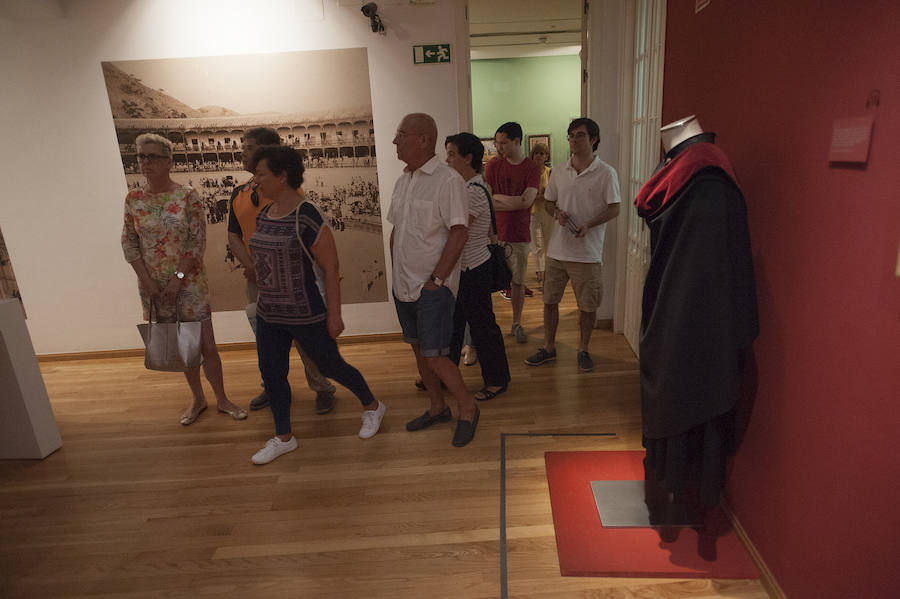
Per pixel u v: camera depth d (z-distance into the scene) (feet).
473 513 7.04
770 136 5.06
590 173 10.05
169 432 9.71
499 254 9.44
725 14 5.98
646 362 5.69
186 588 6.08
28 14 11.44
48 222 12.84
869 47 3.64
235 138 12.37
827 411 4.31
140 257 9.07
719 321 5.03
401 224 7.77
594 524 6.61
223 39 11.85
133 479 8.29
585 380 10.67
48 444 9.07
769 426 5.36
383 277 13.30
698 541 6.23
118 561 6.54
